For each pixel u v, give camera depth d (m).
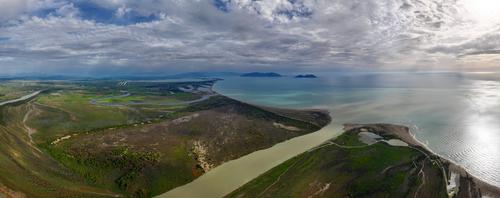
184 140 83.69
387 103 150.38
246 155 73.06
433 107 133.50
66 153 70.75
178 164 65.50
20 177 52.78
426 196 50.44
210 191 55.22
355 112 125.69
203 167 65.06
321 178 57.91
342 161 65.88
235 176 61.09
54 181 55.22
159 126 100.62
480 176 57.16
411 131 91.25
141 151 72.56
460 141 78.81
